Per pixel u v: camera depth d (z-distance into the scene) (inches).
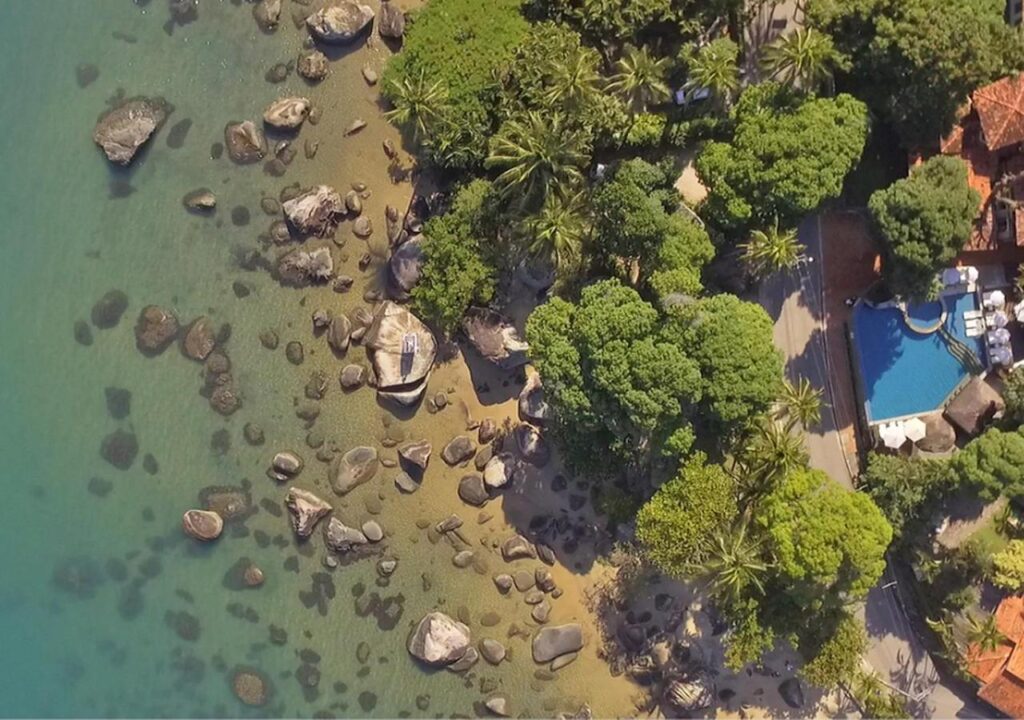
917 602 1424.7
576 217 1305.4
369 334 1513.3
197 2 1524.4
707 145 1277.1
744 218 1253.7
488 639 1523.1
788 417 1376.7
